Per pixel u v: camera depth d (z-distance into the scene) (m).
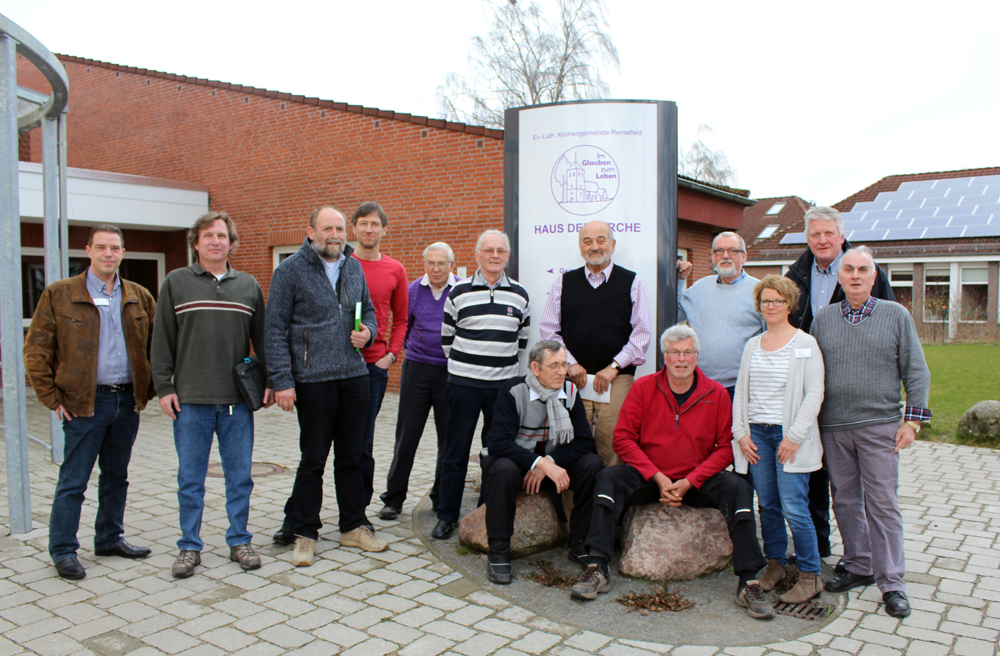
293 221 12.30
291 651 2.99
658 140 4.60
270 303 3.93
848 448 3.59
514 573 3.92
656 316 4.62
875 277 3.90
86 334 3.77
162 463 6.45
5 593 3.56
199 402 3.82
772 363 3.62
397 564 4.03
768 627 3.28
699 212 12.13
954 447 7.44
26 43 4.47
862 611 3.45
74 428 3.78
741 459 3.74
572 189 4.64
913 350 3.44
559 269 4.70
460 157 10.38
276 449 7.19
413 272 10.95
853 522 3.69
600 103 4.59
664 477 3.89
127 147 14.84
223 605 3.44
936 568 4.01
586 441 4.14
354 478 4.28
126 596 3.53
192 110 13.62
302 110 12.02
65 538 3.78
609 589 3.69
